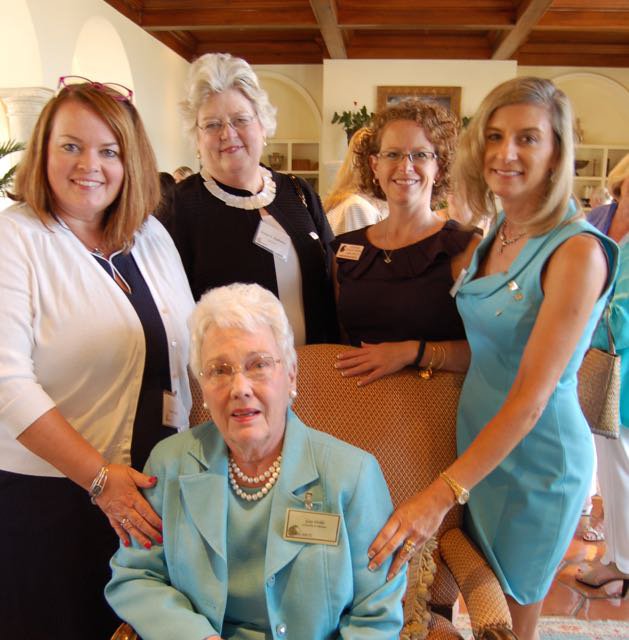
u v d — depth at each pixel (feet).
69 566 4.70
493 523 4.87
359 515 4.03
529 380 4.16
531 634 5.12
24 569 4.66
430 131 5.46
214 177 6.54
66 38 15.62
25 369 4.28
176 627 3.74
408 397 5.17
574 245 4.11
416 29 24.23
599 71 27.12
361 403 5.15
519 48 26.84
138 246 5.13
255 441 3.88
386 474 5.05
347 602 3.95
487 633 4.10
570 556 9.91
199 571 3.96
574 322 4.09
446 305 5.47
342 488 4.02
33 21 14.05
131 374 4.76
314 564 3.88
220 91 6.07
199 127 6.33
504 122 4.30
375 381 5.21
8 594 4.68
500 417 4.20
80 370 4.57
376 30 24.81
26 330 4.36
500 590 4.52
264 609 3.98
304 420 5.12
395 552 4.20
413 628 4.42
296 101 28.73
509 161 4.27
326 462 4.12
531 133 4.22
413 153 5.48
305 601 3.86
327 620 3.88
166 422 4.97
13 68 14.43
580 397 5.57
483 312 4.68
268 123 6.45
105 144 4.53
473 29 23.08
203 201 6.50
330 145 26.13
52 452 4.21
